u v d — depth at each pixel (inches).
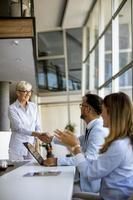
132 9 240.2
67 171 94.5
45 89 513.7
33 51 239.9
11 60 271.0
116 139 79.6
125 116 80.0
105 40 345.1
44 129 503.2
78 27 493.4
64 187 68.4
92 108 120.2
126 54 302.4
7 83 377.4
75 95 505.4
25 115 156.1
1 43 215.0
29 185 72.1
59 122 504.1
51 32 507.2
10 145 150.8
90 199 90.0
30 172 94.8
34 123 159.2
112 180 78.7
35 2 374.9
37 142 156.5
